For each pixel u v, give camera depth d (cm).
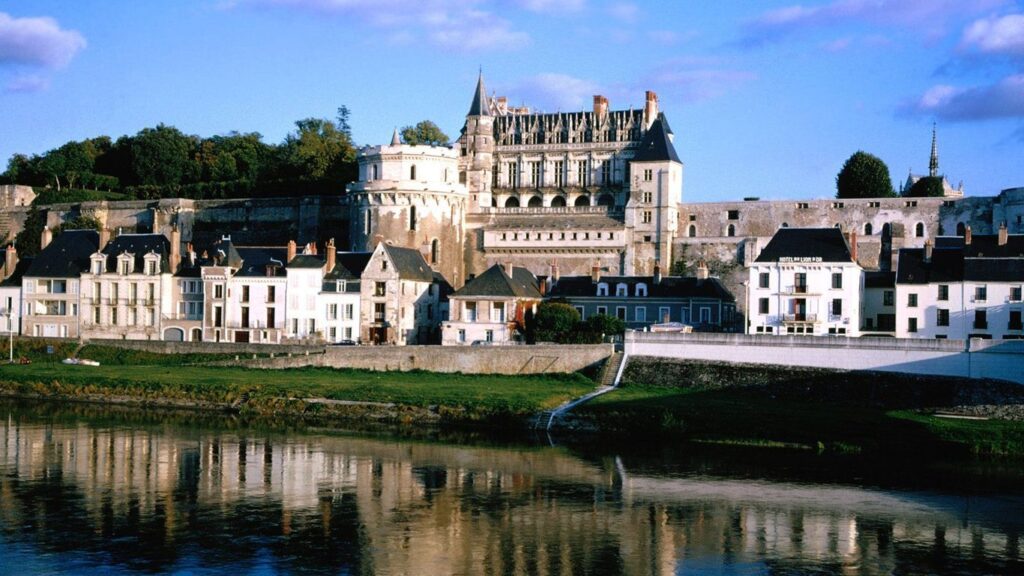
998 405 9331
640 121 18400
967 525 6719
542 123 19012
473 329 12888
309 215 18238
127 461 8262
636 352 11062
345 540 6375
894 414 9406
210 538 6391
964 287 11269
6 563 5912
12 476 7750
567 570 5919
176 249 14450
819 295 11844
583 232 16700
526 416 9638
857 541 6412
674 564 6028
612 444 8994
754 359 10525
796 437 8906
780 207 16388
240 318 13862
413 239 16362
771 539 6444
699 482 7688
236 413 10450
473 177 18538
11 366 12688
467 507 7062
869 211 15975
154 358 13025
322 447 8806
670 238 16462
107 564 5928
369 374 11694
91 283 14562
